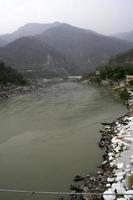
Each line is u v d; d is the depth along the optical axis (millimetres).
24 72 199875
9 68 143250
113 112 50375
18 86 114250
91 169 24734
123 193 17812
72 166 25828
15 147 32750
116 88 87562
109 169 23422
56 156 28750
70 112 52719
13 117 51531
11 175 24969
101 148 29859
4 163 27812
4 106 66000
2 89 98500
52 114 51906
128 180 19969
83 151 29531
